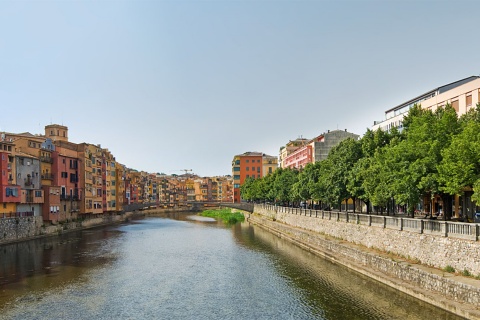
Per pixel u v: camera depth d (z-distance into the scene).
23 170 86.62
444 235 35.81
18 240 79.94
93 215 124.56
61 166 103.50
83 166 113.88
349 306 35.75
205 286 46.34
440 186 41.41
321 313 34.72
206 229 110.62
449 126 43.94
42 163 96.12
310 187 77.56
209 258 64.19
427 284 34.16
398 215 64.19
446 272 34.28
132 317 35.88
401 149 44.59
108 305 39.28
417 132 45.22
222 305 39.06
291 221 90.31
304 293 40.88
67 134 130.00
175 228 114.62
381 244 46.94
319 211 71.25
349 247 51.16
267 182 139.50
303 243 70.56
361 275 45.53
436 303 31.73
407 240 41.41
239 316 35.72
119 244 80.25
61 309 37.94
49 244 79.00
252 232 101.25
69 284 47.03
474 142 36.75
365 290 39.91
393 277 39.62
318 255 61.25
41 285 46.50
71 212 108.75
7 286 45.94
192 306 38.91
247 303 39.38
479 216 53.34
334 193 65.81
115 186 144.00
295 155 156.88
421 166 41.62
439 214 59.44
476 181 35.88
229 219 146.38
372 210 84.81
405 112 84.06
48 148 101.56
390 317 32.03
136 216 172.88
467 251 32.75
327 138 127.50
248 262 59.47
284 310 36.59
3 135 99.56
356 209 95.12
